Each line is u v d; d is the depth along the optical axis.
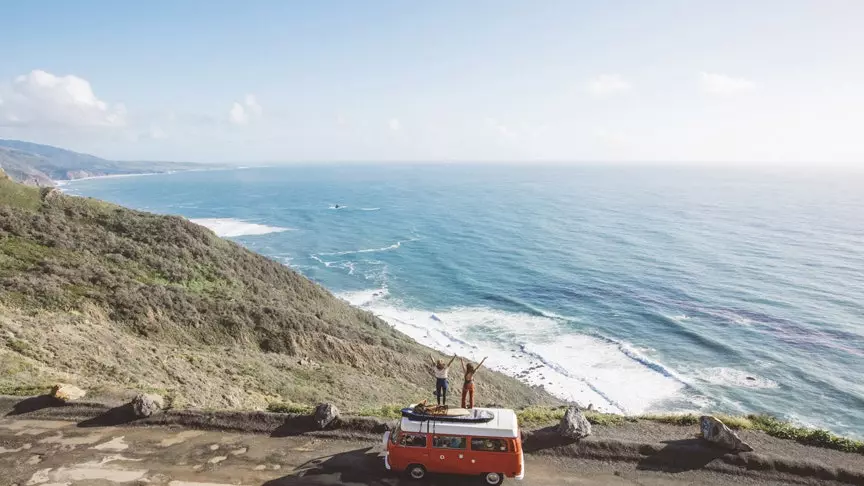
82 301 39.22
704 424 16.66
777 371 53.53
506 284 91.19
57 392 19.91
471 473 14.45
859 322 66.12
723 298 78.12
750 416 18.72
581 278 93.00
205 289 54.38
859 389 49.25
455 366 53.84
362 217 183.38
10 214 53.72
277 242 135.88
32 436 17.53
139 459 16.12
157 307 42.66
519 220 168.25
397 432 14.84
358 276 99.81
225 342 43.22
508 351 61.53
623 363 56.94
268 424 18.19
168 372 31.14
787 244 116.38
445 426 14.57
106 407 19.39
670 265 100.00
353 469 15.48
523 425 17.94
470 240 134.62
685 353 59.03
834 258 101.00
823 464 15.17
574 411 17.22
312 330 49.19
